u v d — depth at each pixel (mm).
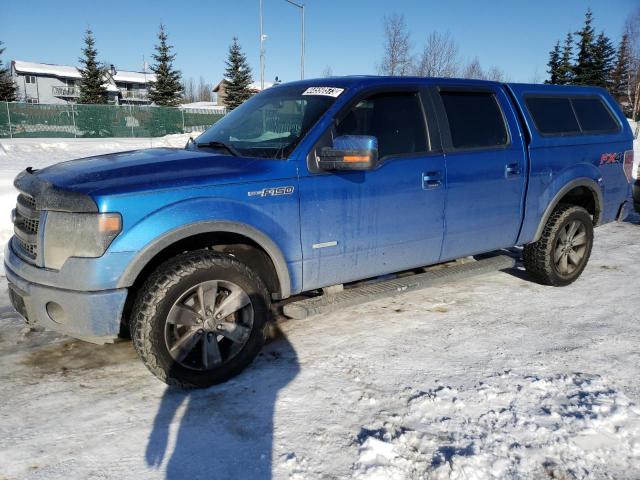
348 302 3824
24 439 2822
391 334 4148
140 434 2873
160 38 52531
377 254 3975
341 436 2834
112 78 72000
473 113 4508
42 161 16094
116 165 3398
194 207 3154
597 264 6188
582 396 3189
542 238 5070
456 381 3395
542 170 4863
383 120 3982
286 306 3711
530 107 4918
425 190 4090
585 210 5289
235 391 3297
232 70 52594
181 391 3312
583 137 5258
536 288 5293
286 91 4254
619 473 2553
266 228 3408
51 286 3068
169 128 34812
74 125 31844
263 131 3949
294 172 3518
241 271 3330
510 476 2518
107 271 2967
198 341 3270
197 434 2871
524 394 3223
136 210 3018
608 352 3822
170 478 2535
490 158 4473
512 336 4117
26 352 3842
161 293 3062
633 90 45125
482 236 4570
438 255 4352
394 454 2666
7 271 3416
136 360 3742
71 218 2986
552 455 2662
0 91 50188
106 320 3021
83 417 3029
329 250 3729
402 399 3186
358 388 3316
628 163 5781
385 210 3918
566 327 4293
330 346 3932
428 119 4191
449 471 2527
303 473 2553
